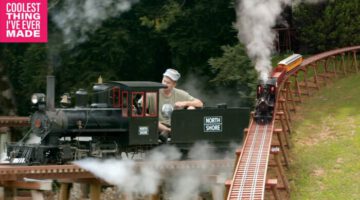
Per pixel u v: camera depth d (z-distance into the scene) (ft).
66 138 66.08
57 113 62.54
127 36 98.63
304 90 88.33
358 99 83.20
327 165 66.18
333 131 74.18
